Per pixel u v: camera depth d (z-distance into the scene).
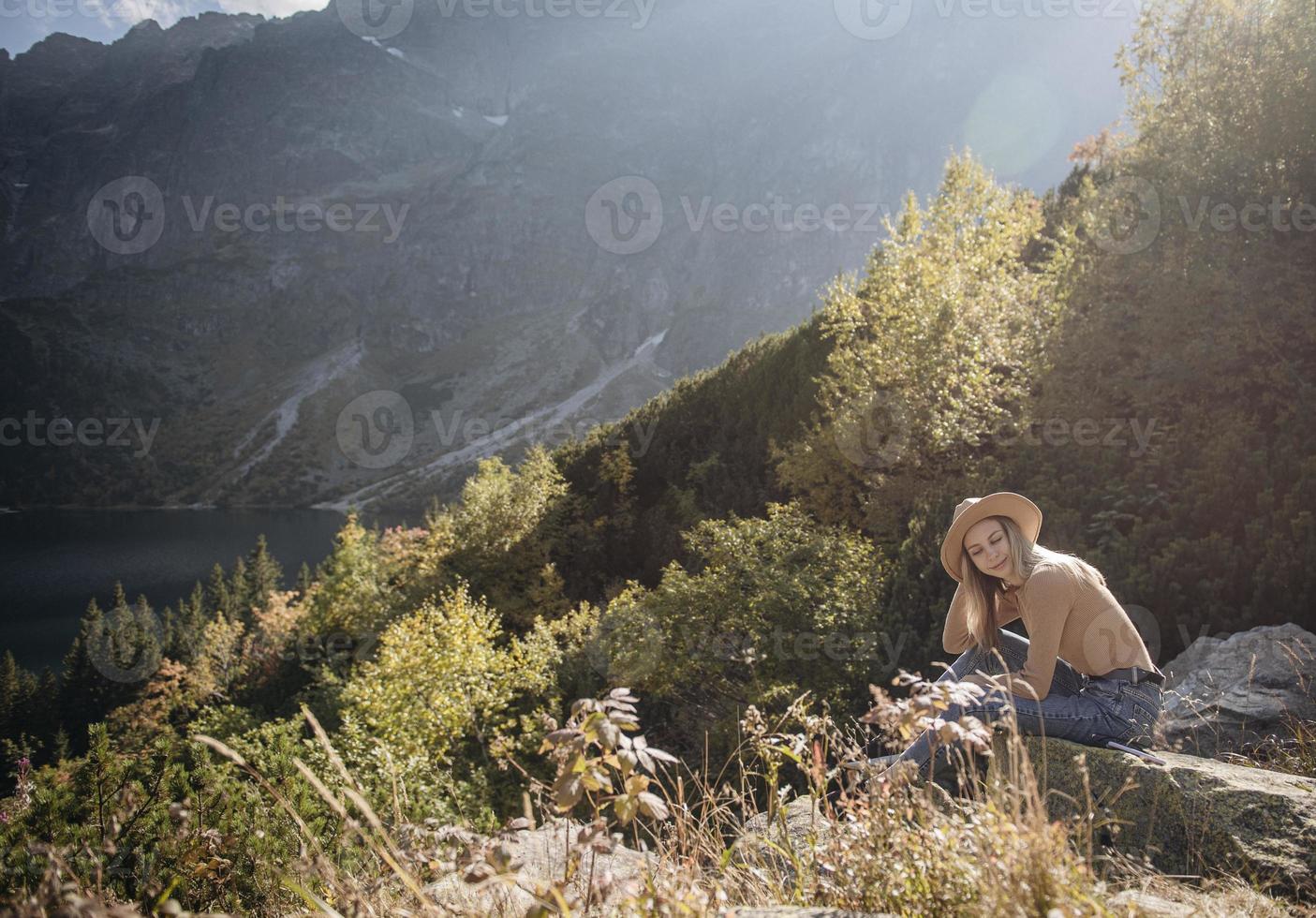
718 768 5.89
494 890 1.46
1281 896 1.65
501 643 23.67
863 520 15.40
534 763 10.99
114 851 1.91
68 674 54.19
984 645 2.70
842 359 16.62
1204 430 9.66
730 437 26.70
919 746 2.19
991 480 10.37
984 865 1.21
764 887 1.62
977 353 13.79
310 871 1.36
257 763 2.58
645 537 24.80
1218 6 13.84
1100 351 11.86
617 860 1.77
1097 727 2.31
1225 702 3.84
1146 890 1.61
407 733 10.62
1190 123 13.54
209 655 47.22
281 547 160.25
